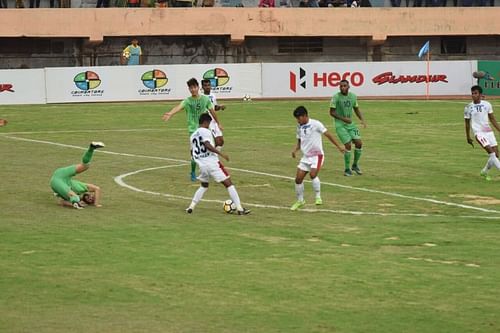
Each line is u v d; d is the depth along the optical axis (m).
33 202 37.78
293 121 72.38
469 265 27.48
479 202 38.69
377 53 106.38
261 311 22.80
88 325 21.67
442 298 23.92
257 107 83.31
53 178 36.88
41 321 21.95
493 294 24.30
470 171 47.38
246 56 105.38
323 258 28.34
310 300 23.75
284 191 41.31
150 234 31.70
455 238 31.27
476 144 58.34
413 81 92.75
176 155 53.56
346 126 45.94
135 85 89.19
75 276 26.02
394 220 34.62
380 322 21.95
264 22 102.44
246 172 46.88
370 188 42.12
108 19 100.06
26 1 102.62
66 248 29.45
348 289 24.75
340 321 22.03
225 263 27.58
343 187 42.34
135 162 50.34
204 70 90.31
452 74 93.06
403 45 106.69
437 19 103.75
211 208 37.00
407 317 22.34
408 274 26.34
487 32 104.12
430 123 70.69
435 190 41.59
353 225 33.69
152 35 101.31
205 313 22.61
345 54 106.44
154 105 85.44
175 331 21.25
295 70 91.81
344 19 103.12
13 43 101.50
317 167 37.06
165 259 28.03
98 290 24.58
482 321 22.06
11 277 25.88
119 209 36.47
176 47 104.12
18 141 60.12
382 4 107.25
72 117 75.44
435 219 34.84
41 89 87.00
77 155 53.34
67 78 87.69
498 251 29.30
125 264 27.39
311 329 21.44
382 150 55.75
